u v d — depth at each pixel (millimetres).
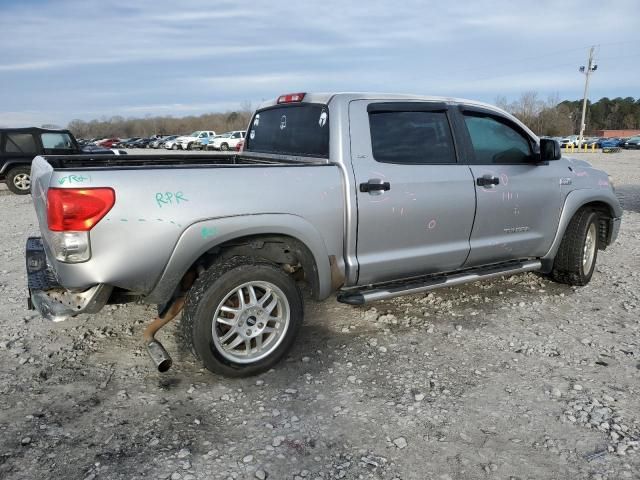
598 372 3652
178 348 4012
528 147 4930
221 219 3309
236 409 3197
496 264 4914
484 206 4484
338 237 3799
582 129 51938
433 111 4309
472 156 4469
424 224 4164
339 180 3756
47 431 2955
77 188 2967
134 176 3107
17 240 8125
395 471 2648
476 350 3990
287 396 3342
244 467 2668
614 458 2742
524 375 3609
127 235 3094
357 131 3904
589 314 4727
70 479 2570
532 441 2889
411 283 4277
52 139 14398
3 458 2717
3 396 3328
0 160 13891
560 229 5129
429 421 3070
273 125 4680
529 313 4738
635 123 100688
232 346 3498
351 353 3939
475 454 2781
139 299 3473
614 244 7574
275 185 3496
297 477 2602
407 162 4098
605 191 5453
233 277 3354
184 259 3264
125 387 3449
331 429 2994
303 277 4207
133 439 2891
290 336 3668
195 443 2859
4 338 4180
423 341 4148
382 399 3307
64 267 3061
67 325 4438
